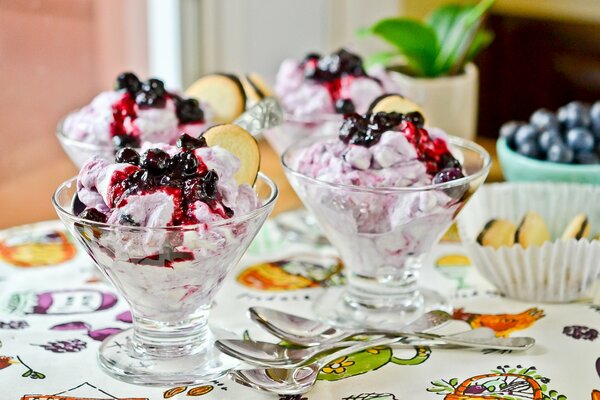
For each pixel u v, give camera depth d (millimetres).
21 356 717
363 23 1322
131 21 1172
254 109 830
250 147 727
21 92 1091
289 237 881
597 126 931
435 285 812
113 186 681
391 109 800
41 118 1110
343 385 691
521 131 934
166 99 822
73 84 1135
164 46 1195
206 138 720
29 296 784
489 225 799
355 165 740
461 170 756
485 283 814
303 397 681
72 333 744
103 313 768
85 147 807
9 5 1067
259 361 705
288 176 762
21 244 853
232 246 680
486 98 1236
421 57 1020
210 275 688
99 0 1139
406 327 747
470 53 1054
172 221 671
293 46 1284
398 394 684
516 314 772
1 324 751
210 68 1214
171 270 675
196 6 1188
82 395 683
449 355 722
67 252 845
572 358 718
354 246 757
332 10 1312
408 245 750
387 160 738
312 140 800
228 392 685
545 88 1210
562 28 1177
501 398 679
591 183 908
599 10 1116
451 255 852
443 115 1018
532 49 1200
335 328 742
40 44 1100
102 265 689
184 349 713
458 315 771
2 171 1071
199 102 853
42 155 1106
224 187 689
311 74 917
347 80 906
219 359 713
